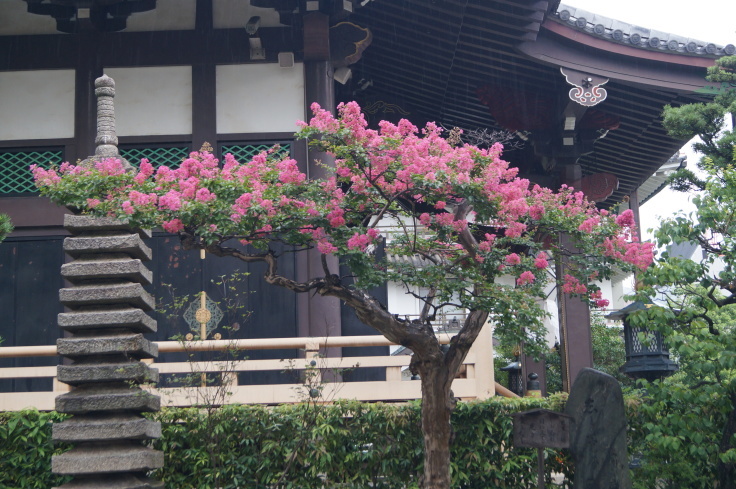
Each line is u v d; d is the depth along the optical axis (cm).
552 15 1168
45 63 1188
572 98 1182
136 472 685
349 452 816
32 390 1109
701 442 790
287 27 1201
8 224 783
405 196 712
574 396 749
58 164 1167
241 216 653
